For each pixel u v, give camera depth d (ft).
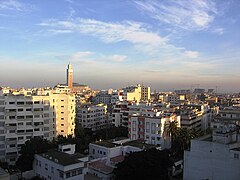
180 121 493.36
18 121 392.47
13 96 390.21
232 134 256.73
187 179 261.03
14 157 386.73
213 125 426.51
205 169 250.16
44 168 284.82
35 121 406.41
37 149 312.91
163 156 284.61
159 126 397.60
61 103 465.06
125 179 263.49
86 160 302.86
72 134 472.44
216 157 243.81
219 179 241.96
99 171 289.74
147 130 410.31
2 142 379.35
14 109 389.39
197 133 404.77
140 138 414.41
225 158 238.89
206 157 249.55
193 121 526.57
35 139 338.75
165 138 402.31
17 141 388.98
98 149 351.25
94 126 647.15
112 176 283.38
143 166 261.24
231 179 235.40
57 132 466.29
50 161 274.16
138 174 259.19
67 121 467.11
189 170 260.01
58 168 261.03
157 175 266.98
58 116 466.29
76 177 262.67
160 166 269.85
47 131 419.74
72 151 339.98
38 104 410.11
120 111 601.21
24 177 304.30
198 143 254.88
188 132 381.40
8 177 196.44
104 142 372.58
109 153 336.29
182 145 374.43
